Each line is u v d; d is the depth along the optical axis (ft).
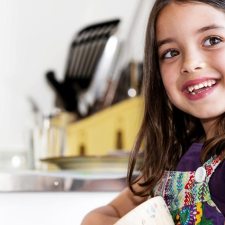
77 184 4.09
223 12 2.40
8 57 4.13
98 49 4.22
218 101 2.39
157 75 2.80
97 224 2.75
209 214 2.29
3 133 4.08
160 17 2.55
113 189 4.11
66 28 4.21
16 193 4.05
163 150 2.84
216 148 2.37
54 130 4.15
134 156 3.02
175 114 2.88
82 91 4.20
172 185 2.57
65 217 4.10
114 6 4.25
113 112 4.23
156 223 2.27
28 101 4.14
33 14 4.18
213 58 2.37
